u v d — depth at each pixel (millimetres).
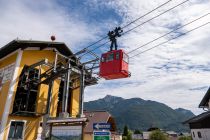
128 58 14672
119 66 13742
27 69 18641
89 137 31781
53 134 13484
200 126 32719
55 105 20562
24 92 19297
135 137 96812
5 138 16453
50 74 19438
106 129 11477
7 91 18281
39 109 19031
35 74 20344
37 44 20531
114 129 33688
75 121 12812
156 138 72812
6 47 19688
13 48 20016
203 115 32969
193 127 35000
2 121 16703
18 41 18578
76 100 23234
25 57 19688
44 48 20859
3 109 17531
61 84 22719
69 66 18125
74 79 23312
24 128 17734
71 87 23281
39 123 18781
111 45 12273
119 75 14094
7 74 19594
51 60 21703
